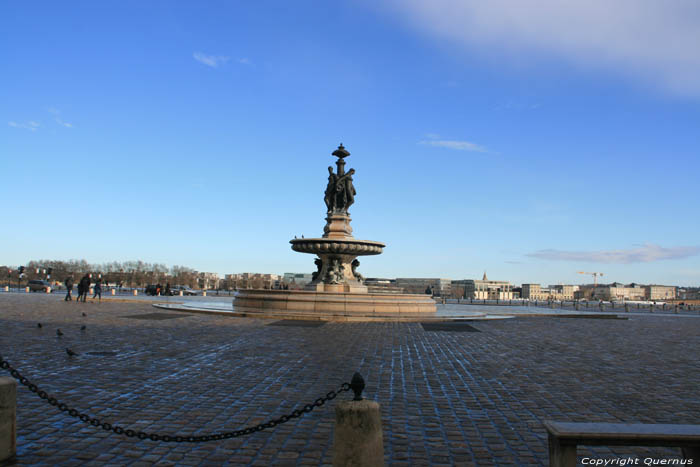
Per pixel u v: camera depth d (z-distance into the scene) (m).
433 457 6.00
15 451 5.78
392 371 11.27
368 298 27.75
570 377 11.02
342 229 32.16
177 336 16.66
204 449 6.16
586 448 6.48
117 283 157.62
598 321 31.75
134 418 7.30
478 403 8.56
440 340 17.45
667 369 12.40
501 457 6.03
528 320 30.36
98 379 9.71
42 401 8.10
